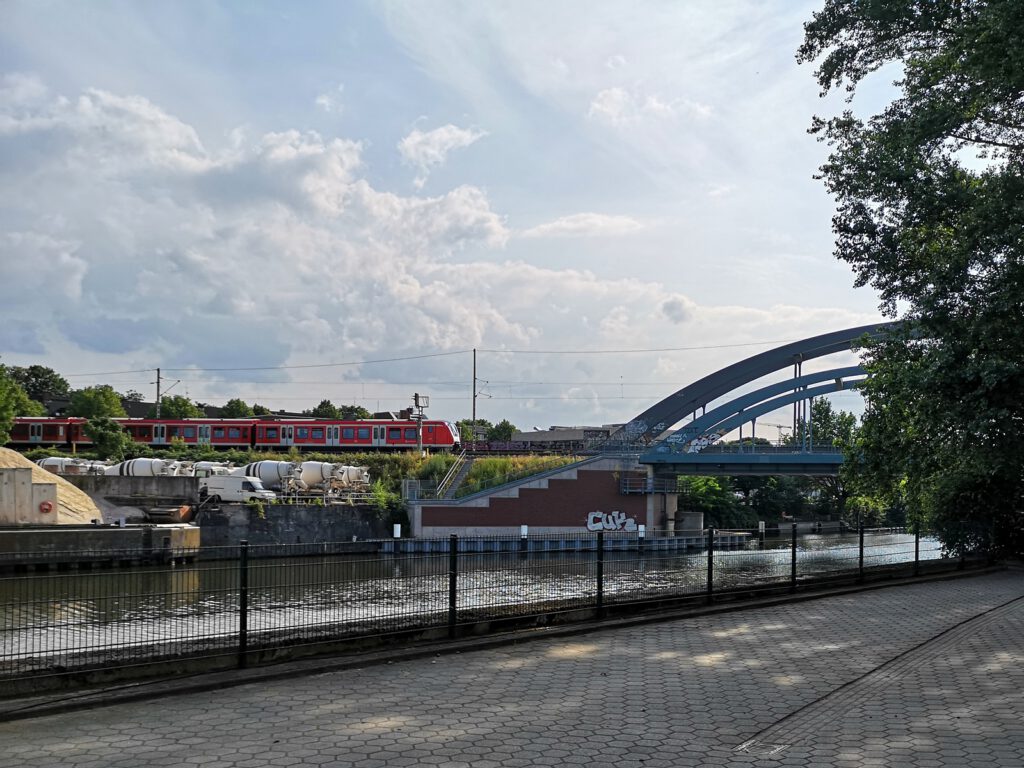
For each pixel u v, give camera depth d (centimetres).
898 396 2391
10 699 977
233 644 1180
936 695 1053
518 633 1440
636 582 1728
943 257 2119
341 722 917
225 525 5362
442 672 1179
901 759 802
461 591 1439
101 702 984
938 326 2048
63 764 770
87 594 1099
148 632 1119
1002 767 780
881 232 2341
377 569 1371
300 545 1298
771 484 9162
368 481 6406
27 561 3534
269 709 972
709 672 1182
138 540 4231
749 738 871
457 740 853
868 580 2298
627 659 1272
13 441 8294
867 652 1326
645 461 6006
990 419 1884
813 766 782
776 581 2008
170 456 7531
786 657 1288
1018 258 1919
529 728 899
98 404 10331
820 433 9444
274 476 6256
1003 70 1711
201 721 920
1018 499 2900
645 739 862
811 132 2512
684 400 7512
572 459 6247
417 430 7600
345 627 1288
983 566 2816
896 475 2645
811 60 2270
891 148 2183
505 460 6506
